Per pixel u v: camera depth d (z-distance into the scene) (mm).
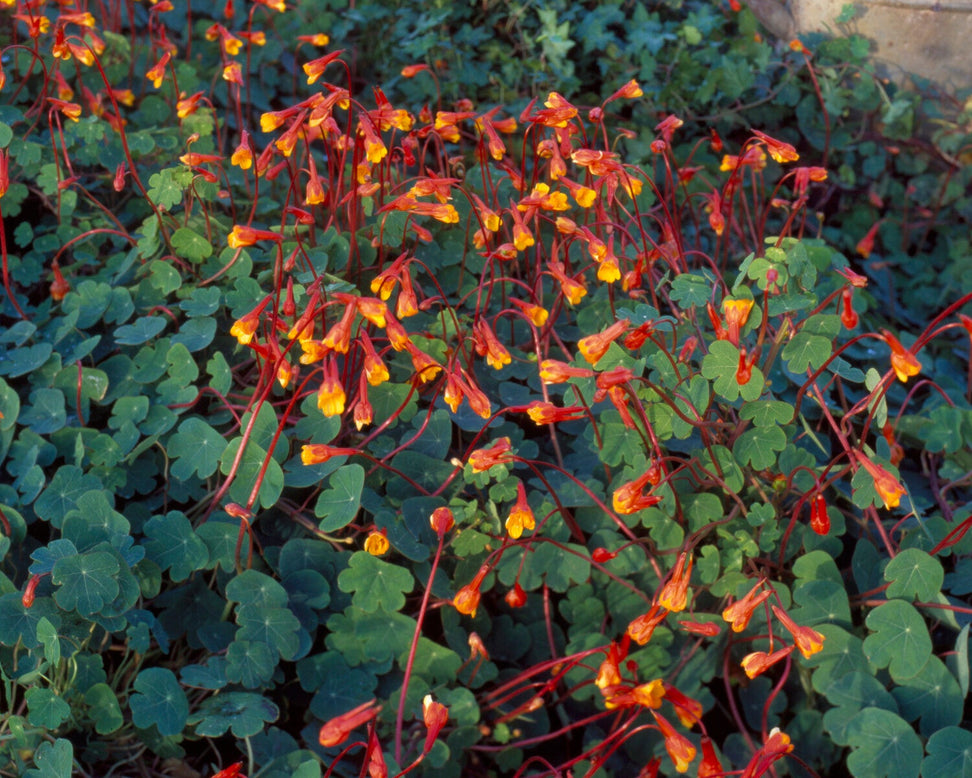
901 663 2158
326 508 2279
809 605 2303
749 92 4156
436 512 2111
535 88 4016
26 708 2211
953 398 3219
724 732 2545
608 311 2895
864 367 3354
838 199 4375
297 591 2324
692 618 2420
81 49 2963
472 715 2270
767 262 2283
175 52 3541
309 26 4219
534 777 2203
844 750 2357
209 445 2408
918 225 4285
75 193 3205
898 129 4156
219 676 2141
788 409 2258
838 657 2248
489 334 2299
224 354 2812
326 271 2797
